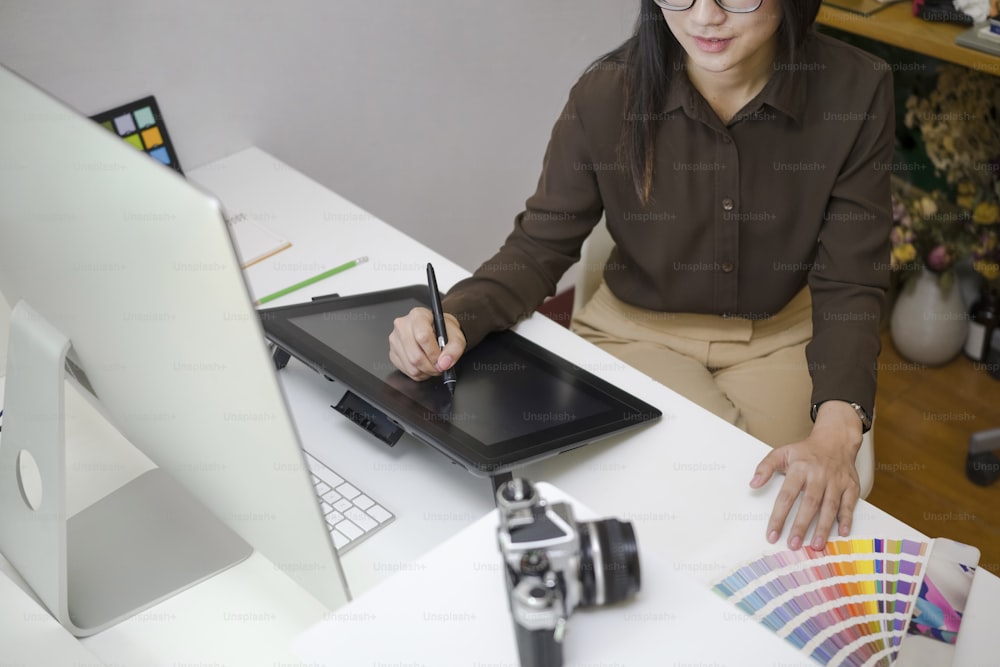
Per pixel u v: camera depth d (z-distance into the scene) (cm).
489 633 85
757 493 120
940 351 255
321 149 209
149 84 177
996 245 245
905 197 254
